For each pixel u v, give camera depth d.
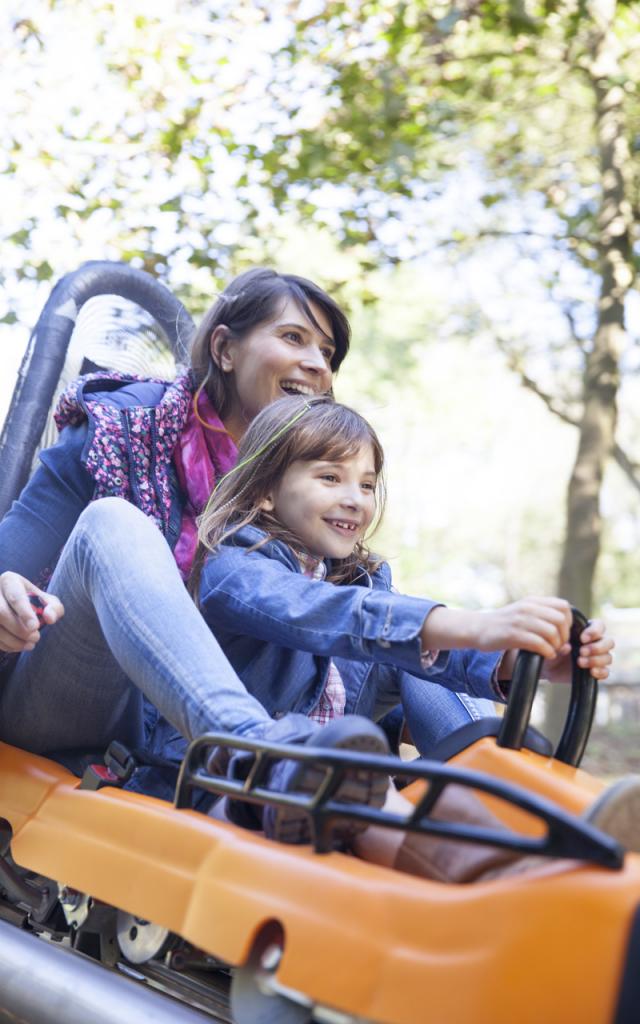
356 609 1.54
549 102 7.98
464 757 1.46
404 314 14.77
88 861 1.50
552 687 6.83
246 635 1.75
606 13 6.97
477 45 7.27
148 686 1.49
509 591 28.17
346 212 6.75
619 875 1.03
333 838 1.34
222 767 1.43
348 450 1.85
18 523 1.96
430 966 1.08
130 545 1.57
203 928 1.27
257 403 2.22
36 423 2.33
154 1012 1.41
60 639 1.72
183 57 6.29
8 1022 1.60
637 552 25.75
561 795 1.34
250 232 6.45
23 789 1.75
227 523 1.80
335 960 1.13
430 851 1.28
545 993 1.01
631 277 7.08
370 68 6.52
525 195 8.82
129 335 2.50
